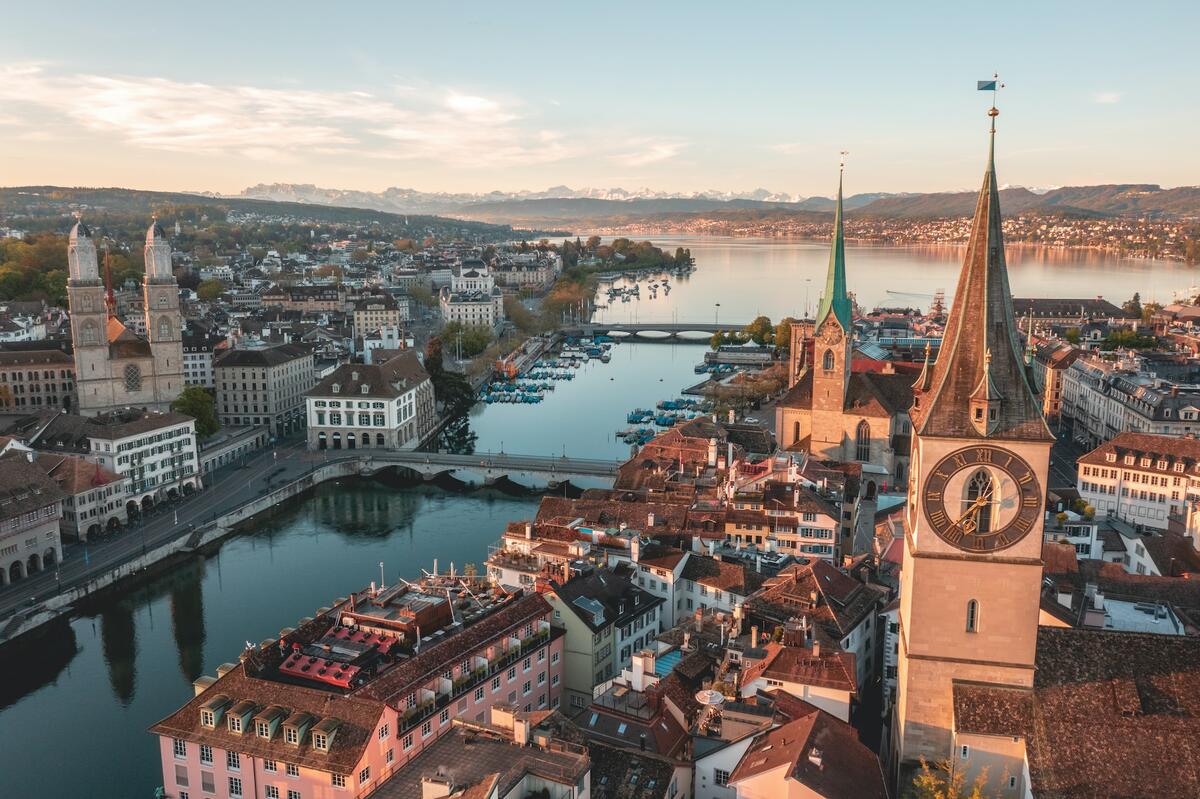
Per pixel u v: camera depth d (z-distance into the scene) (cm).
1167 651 8225
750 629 12575
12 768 13375
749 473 19888
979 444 7988
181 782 10725
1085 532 17350
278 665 11394
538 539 16700
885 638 13025
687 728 10475
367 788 9925
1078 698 8069
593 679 13262
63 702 15288
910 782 8575
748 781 8369
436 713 10950
